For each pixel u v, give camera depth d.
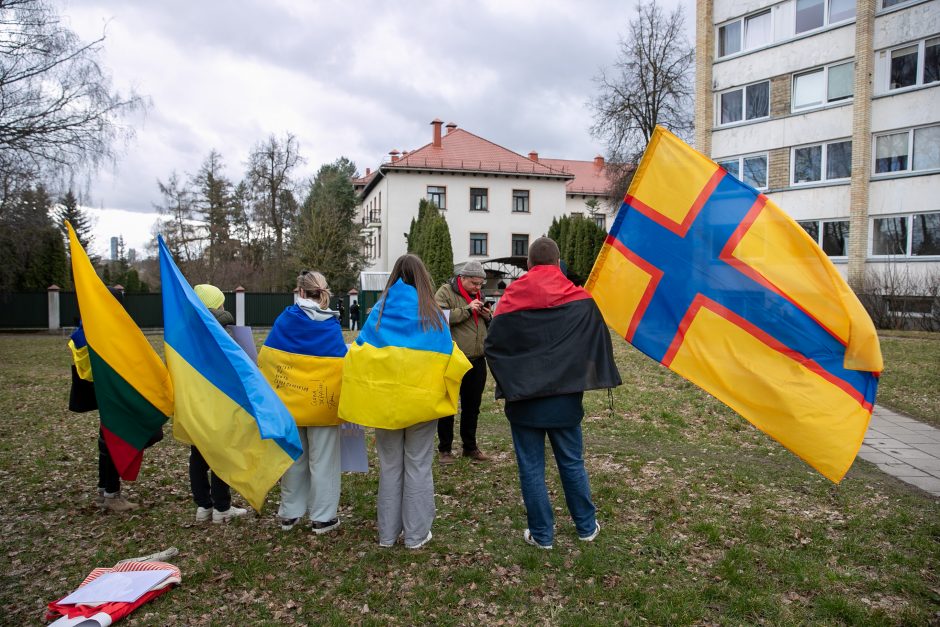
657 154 4.20
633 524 4.50
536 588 3.57
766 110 23.33
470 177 43.00
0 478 5.78
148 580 3.54
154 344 19.69
